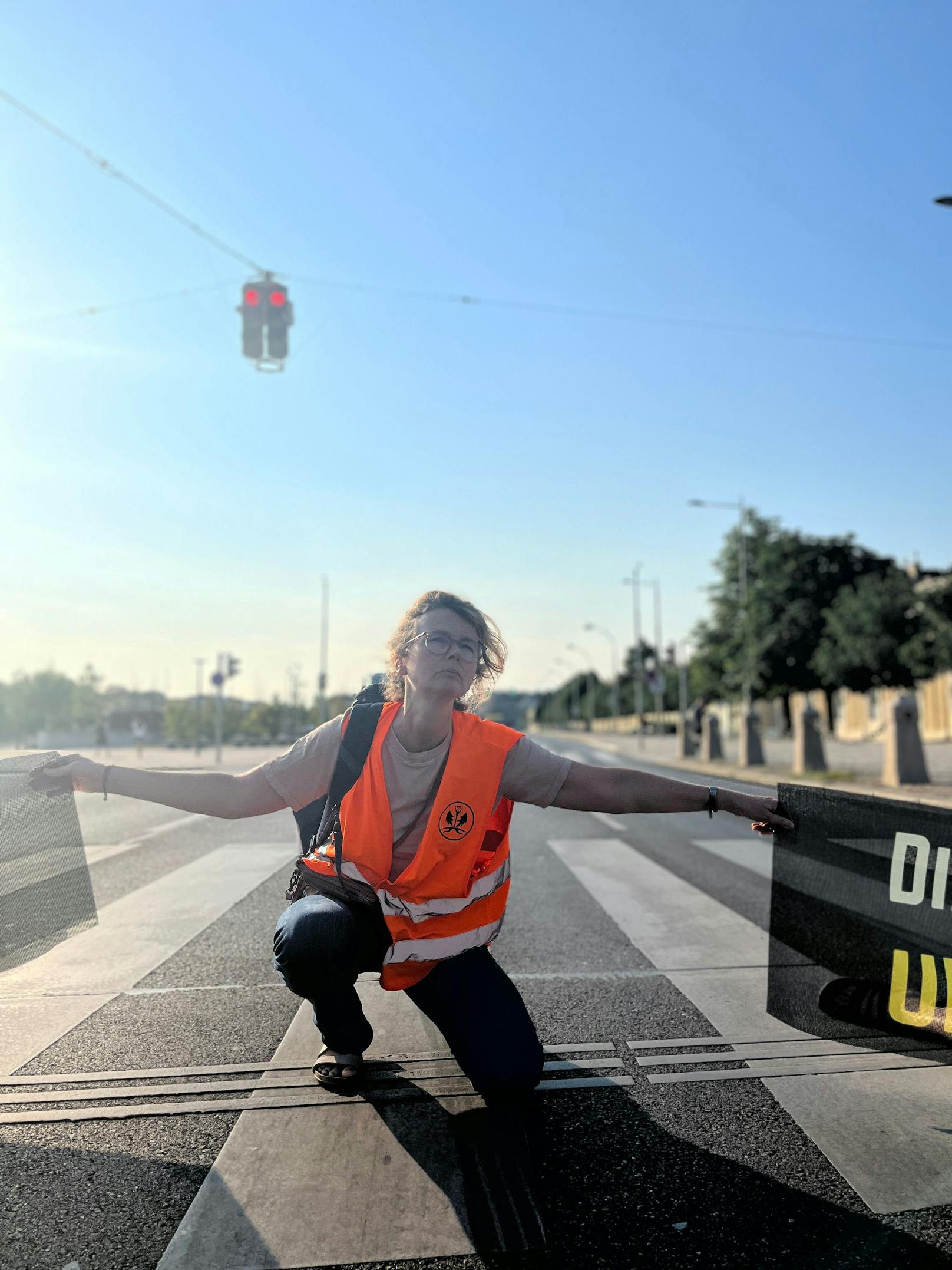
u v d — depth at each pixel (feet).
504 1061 7.66
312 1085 9.45
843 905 9.43
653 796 8.69
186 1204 7.27
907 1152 8.18
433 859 7.86
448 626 7.89
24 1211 7.16
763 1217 7.15
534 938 15.99
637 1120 8.81
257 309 34.71
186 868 22.08
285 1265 6.51
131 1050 10.44
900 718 46.65
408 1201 7.30
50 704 327.88
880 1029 9.21
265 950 14.78
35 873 8.80
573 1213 7.20
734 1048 10.63
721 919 17.47
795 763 70.23
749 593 133.49
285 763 8.37
